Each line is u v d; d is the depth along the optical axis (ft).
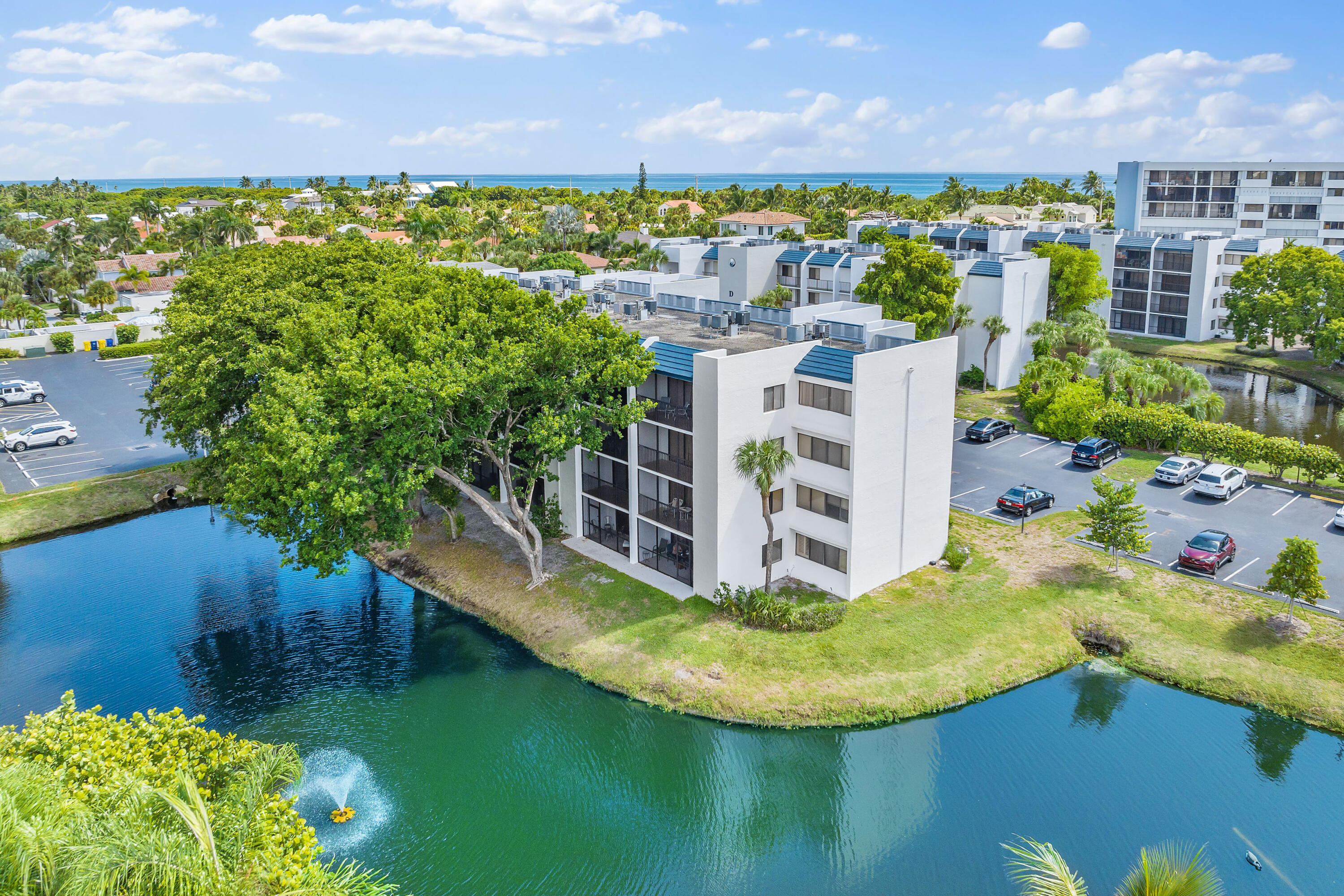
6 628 128.06
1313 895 77.46
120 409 239.71
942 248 327.67
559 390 119.96
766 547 127.65
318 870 57.11
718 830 88.63
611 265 335.26
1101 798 90.53
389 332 118.21
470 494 126.62
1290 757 95.55
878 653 111.34
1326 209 364.38
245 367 132.77
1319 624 112.57
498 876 82.38
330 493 104.68
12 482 182.70
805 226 454.81
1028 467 177.37
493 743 102.37
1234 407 236.22
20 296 336.08
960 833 86.63
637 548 136.46
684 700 106.01
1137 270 321.32
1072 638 116.26
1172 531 142.92
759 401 120.88
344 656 120.57
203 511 176.86
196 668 117.50
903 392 122.31
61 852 43.57
